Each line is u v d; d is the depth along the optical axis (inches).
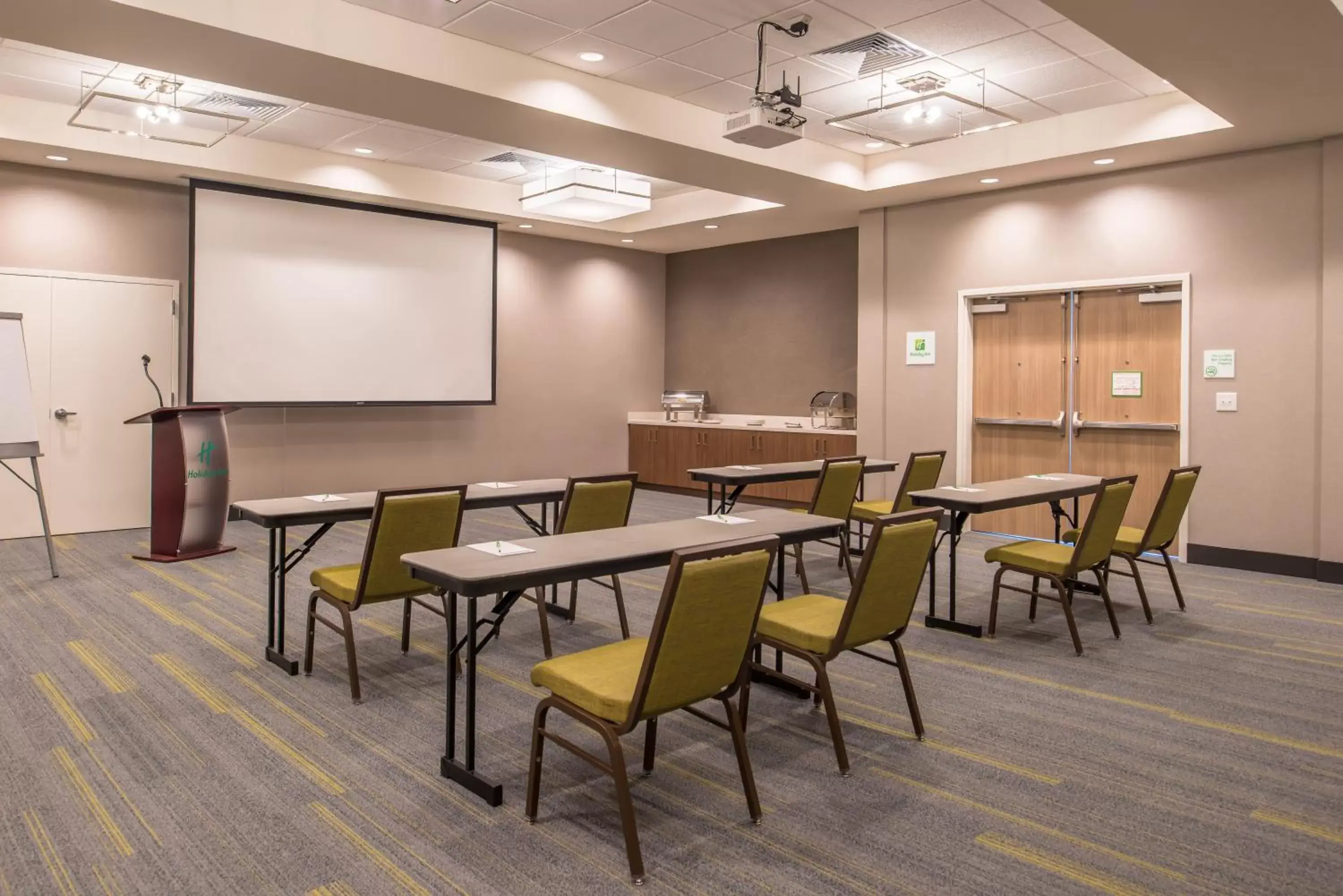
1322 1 149.6
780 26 191.8
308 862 93.4
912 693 126.7
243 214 299.7
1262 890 89.0
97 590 211.9
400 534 139.8
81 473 286.2
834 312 369.7
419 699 141.8
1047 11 183.9
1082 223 271.1
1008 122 254.7
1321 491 228.2
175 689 145.3
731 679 101.9
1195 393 249.8
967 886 89.5
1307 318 230.8
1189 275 249.9
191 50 176.7
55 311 279.1
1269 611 199.2
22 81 233.5
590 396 414.0
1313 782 113.8
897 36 197.6
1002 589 219.6
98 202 285.4
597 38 201.0
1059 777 115.3
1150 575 236.1
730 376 411.8
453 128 228.5
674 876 91.1
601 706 94.1
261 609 195.5
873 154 292.4
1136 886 89.7
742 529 137.0
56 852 95.1
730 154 254.8
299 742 124.7
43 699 140.3
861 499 262.2
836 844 97.8
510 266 383.2
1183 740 127.4
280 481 325.7
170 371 300.5
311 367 317.7
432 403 349.1
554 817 103.6
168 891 88.0
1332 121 213.2
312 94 204.1
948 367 304.5
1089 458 276.4
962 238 299.7
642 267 431.5
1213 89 191.5
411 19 190.4
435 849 96.3
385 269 334.0
